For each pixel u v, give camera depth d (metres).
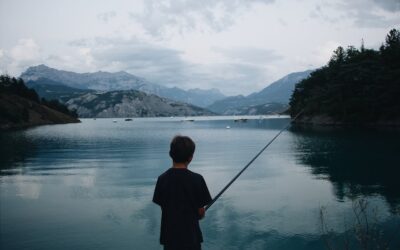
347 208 15.12
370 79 87.56
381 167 25.22
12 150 43.97
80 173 25.67
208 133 78.69
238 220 13.96
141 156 36.00
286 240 11.89
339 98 93.81
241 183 20.91
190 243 4.47
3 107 130.25
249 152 38.03
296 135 61.66
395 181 20.31
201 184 4.61
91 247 11.63
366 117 84.31
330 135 57.94
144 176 24.03
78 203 17.11
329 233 12.24
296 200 16.70
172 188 4.59
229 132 81.69
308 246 11.34
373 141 44.84
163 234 4.59
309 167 26.20
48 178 23.72
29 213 15.48
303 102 119.50
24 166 29.56
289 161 29.69
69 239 12.36
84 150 43.38
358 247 10.85
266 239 12.05
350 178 21.55
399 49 91.00
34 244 11.87
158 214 15.20
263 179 22.00
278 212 14.89
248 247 11.45
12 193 19.31
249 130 88.75
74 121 190.38
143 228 13.49
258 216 14.42
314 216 14.20
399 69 82.38
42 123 151.12
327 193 17.89
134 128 117.31
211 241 11.97
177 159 4.70
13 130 100.44
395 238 11.34
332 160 29.52
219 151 39.81
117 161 32.22
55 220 14.49
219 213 14.90
